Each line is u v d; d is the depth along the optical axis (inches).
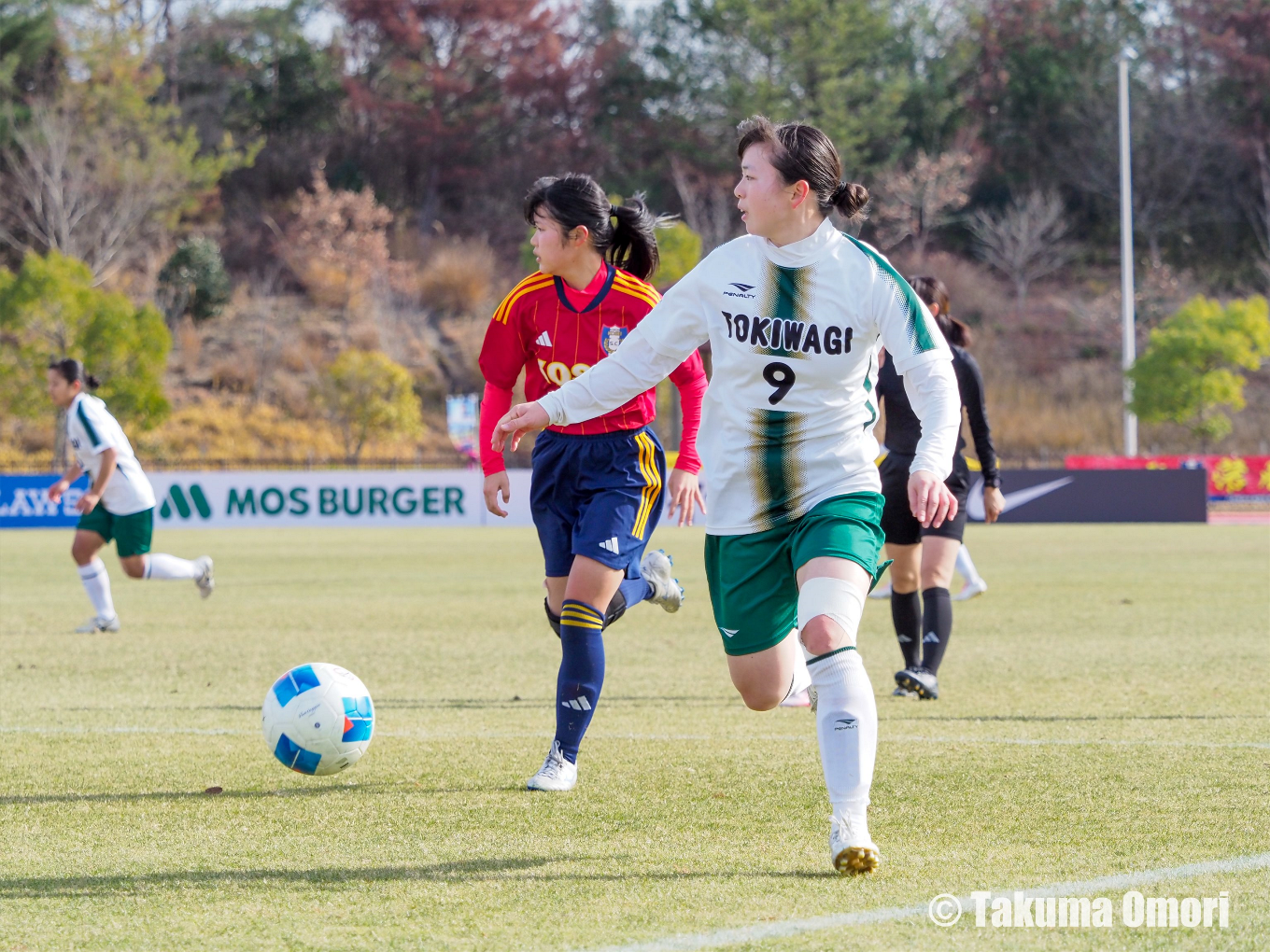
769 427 535.8
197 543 3193.9
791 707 917.8
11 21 7436.0
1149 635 1359.5
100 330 5128.0
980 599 1759.4
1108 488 3998.5
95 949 410.9
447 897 464.4
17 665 1178.6
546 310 700.7
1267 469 4766.2
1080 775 673.0
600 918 436.1
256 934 424.2
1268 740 772.6
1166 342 5393.7
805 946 404.2
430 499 4087.1
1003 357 7500.0
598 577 676.1
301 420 6604.3
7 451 5954.7
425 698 981.8
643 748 767.1
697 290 543.8
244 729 843.4
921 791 636.1
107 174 7160.4
